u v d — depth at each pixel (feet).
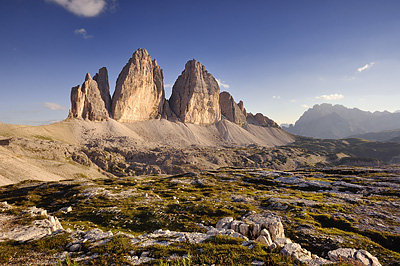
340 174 343.05
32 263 60.18
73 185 305.12
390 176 285.84
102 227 139.54
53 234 84.99
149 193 244.83
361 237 106.22
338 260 64.80
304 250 60.34
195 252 60.08
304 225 123.95
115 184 324.80
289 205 169.78
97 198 225.15
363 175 311.88
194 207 175.42
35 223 100.58
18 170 604.49
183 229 129.49
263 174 366.63
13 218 112.16
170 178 377.30
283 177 332.60
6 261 61.41
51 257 63.93
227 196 223.51
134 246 66.69
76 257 62.54
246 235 97.96
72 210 190.49
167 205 185.88
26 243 76.54
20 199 258.16
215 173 393.70
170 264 53.11
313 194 226.17
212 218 150.00
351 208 157.48
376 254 88.74
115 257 59.47
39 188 309.63
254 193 237.66
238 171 409.08
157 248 63.62
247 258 54.80
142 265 54.29
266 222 101.19
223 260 54.13
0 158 626.64
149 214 161.99
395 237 106.42
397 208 154.40
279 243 65.72
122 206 187.52
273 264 51.52
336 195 212.23
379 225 124.57
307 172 372.99
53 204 225.76
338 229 121.19
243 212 160.56
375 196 203.62
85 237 78.74
